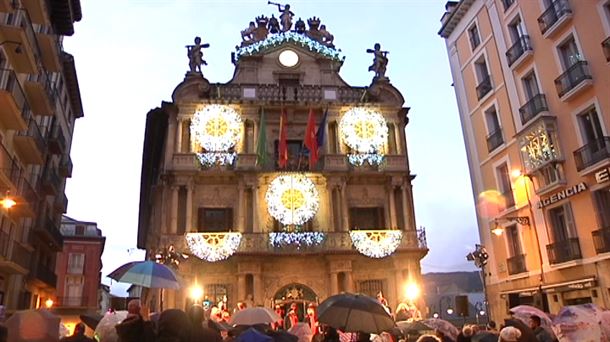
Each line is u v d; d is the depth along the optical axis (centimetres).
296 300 2575
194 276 2519
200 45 3077
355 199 2839
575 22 2022
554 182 2025
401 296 2614
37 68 2411
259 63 3098
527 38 2281
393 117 3062
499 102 2472
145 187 3647
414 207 2844
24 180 2414
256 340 610
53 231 3195
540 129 2106
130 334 575
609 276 1764
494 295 2402
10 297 2466
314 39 3225
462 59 2822
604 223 1836
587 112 1970
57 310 3256
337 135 2933
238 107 2920
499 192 2431
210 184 2758
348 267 2586
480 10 2662
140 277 931
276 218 2661
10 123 2088
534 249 2153
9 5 1930
